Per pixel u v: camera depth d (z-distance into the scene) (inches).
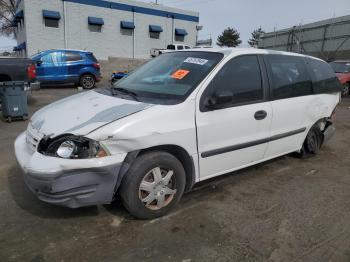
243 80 157.5
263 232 127.5
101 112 126.5
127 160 120.3
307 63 205.0
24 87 315.0
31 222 128.6
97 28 1047.6
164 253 112.5
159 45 1189.7
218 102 137.6
